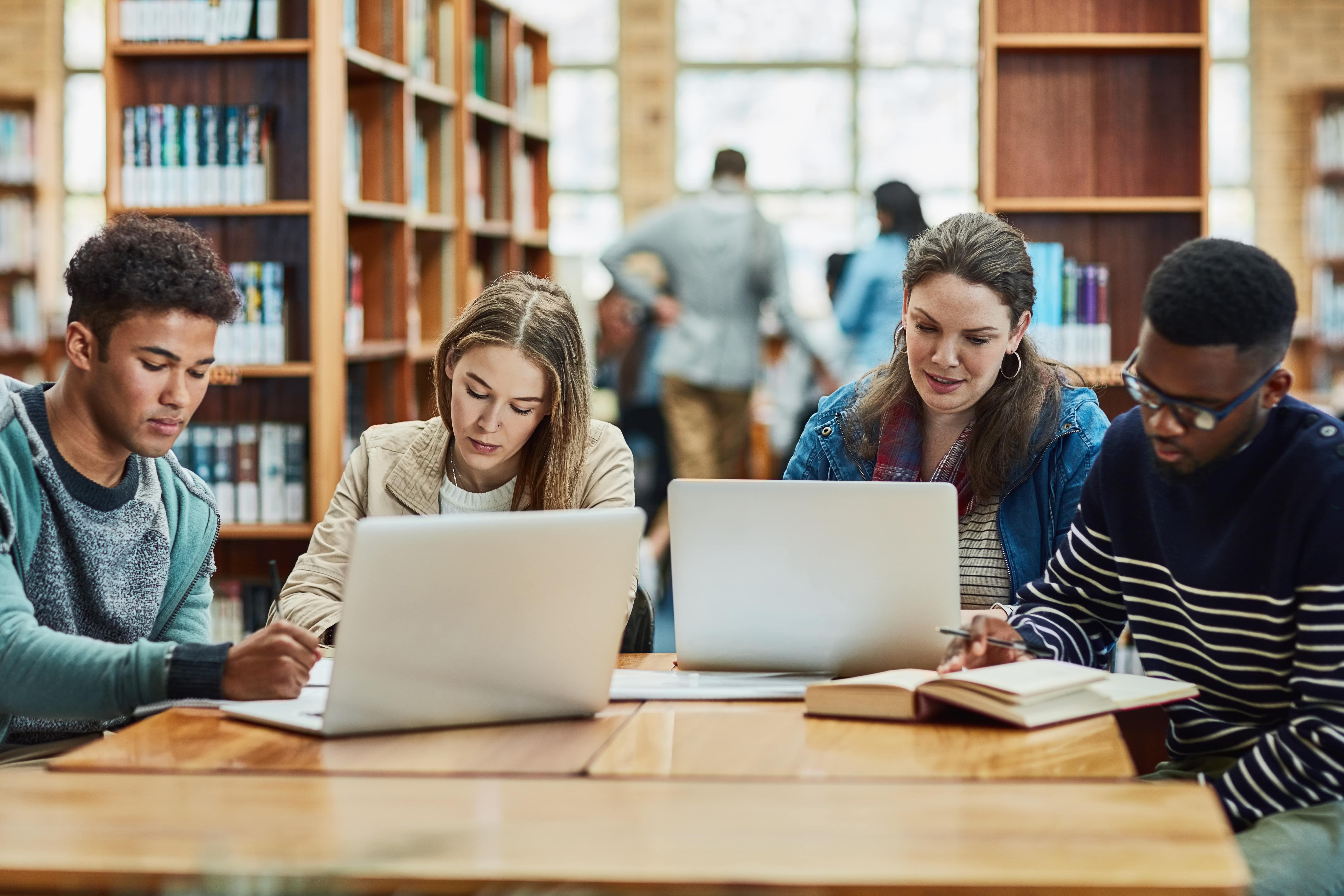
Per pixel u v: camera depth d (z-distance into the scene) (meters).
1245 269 1.55
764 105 8.72
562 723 1.64
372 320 4.20
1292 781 1.61
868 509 1.80
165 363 1.79
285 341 3.78
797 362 7.34
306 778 1.40
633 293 6.39
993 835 1.20
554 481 2.20
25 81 8.66
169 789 1.36
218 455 3.79
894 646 1.83
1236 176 8.52
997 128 3.85
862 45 8.66
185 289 1.78
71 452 1.87
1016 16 3.81
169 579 2.03
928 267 2.15
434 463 2.28
